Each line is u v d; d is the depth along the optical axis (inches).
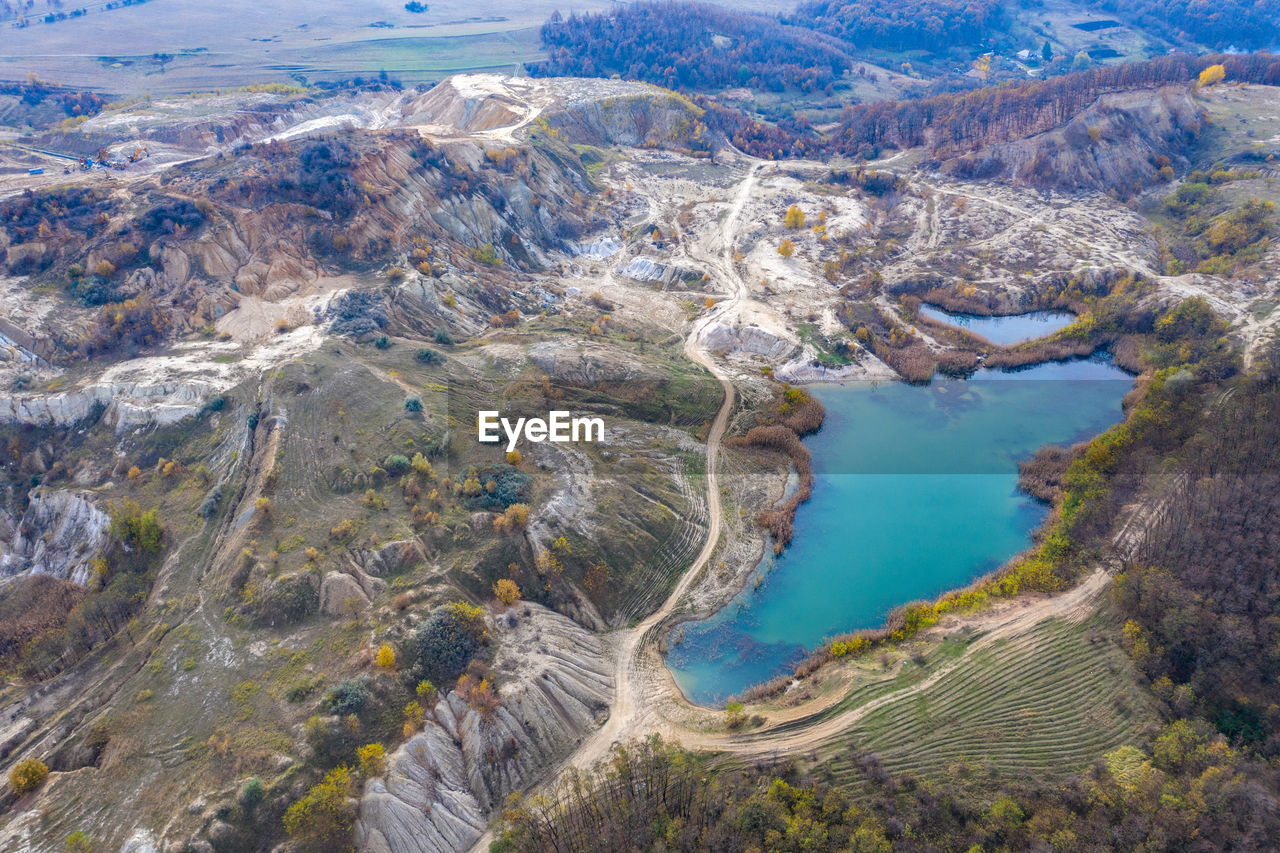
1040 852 1911.9
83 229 3722.9
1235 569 2586.1
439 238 4660.4
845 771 2214.6
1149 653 2464.3
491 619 2529.5
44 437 3043.8
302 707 2127.2
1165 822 1955.0
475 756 2203.5
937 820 2060.8
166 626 2357.3
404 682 2246.6
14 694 2186.3
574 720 2396.7
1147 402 3698.3
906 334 4601.4
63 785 1950.1
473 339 4018.2
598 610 2800.2
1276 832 1905.8
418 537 2642.7
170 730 2069.4
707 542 3164.4
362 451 2942.9
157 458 2942.9
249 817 1897.1
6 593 2581.2
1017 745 2269.9
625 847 1991.9
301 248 4042.8
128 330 3385.8
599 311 4761.3
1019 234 5511.8
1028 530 3235.7
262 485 2753.4
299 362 3260.3
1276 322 4082.2
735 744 2329.0
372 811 1988.2
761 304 4872.0
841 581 3016.7
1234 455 3031.5
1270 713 2236.7
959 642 2630.4
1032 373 4399.6
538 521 2834.6
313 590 2425.0
